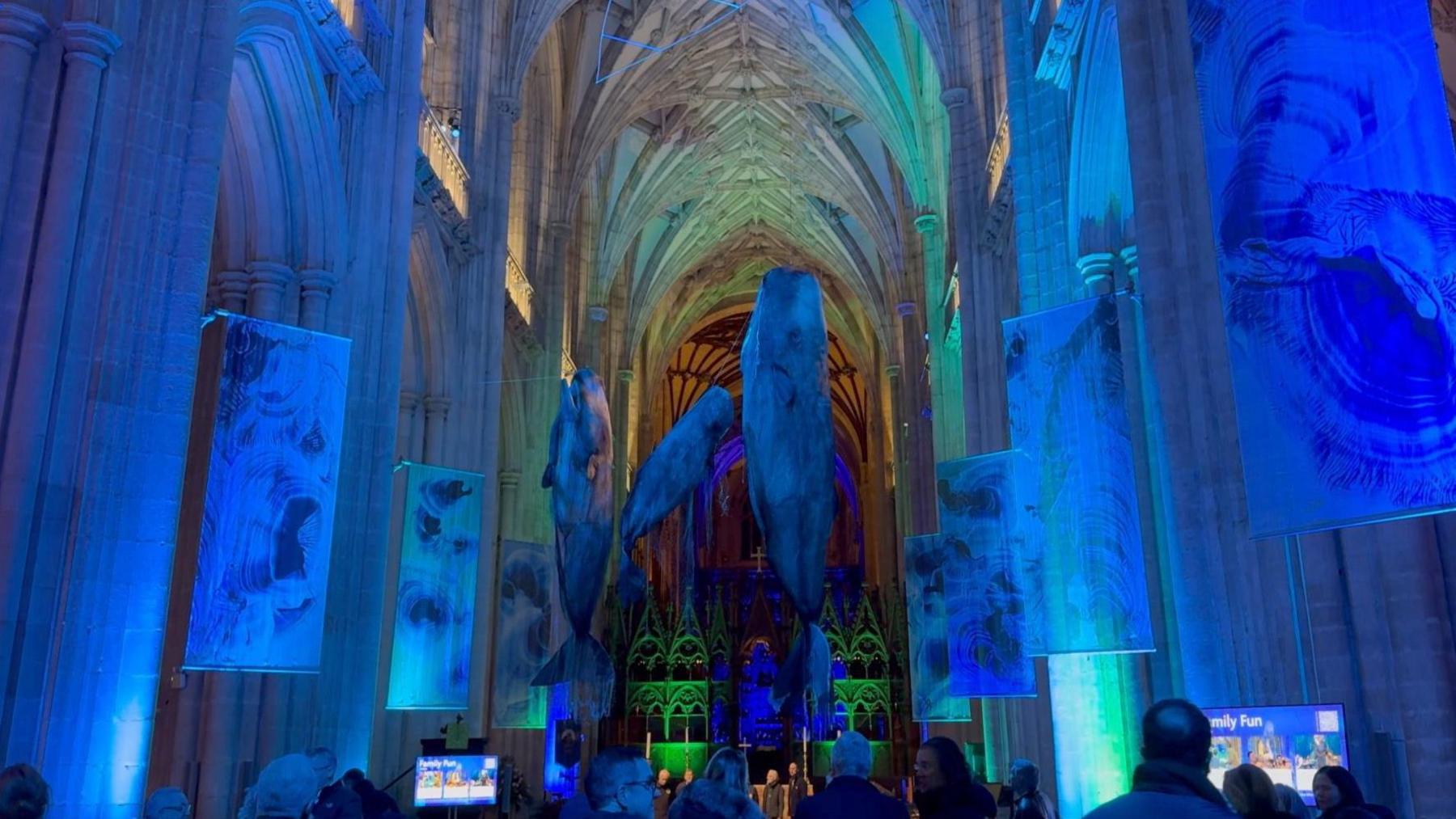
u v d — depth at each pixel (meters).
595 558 7.26
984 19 20.03
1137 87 8.96
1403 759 6.68
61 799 7.63
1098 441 10.38
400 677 13.69
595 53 27.94
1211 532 7.91
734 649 36.12
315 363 10.47
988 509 14.62
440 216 17.70
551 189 27.14
